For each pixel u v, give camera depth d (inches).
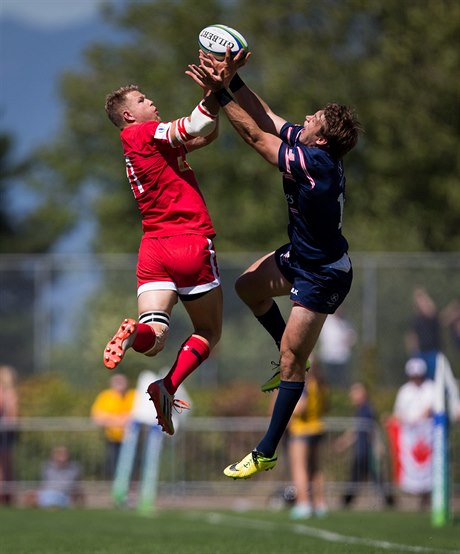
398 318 2576.3
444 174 4005.9
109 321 2674.7
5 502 2260.1
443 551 1309.1
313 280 1033.5
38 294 2701.8
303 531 1627.7
